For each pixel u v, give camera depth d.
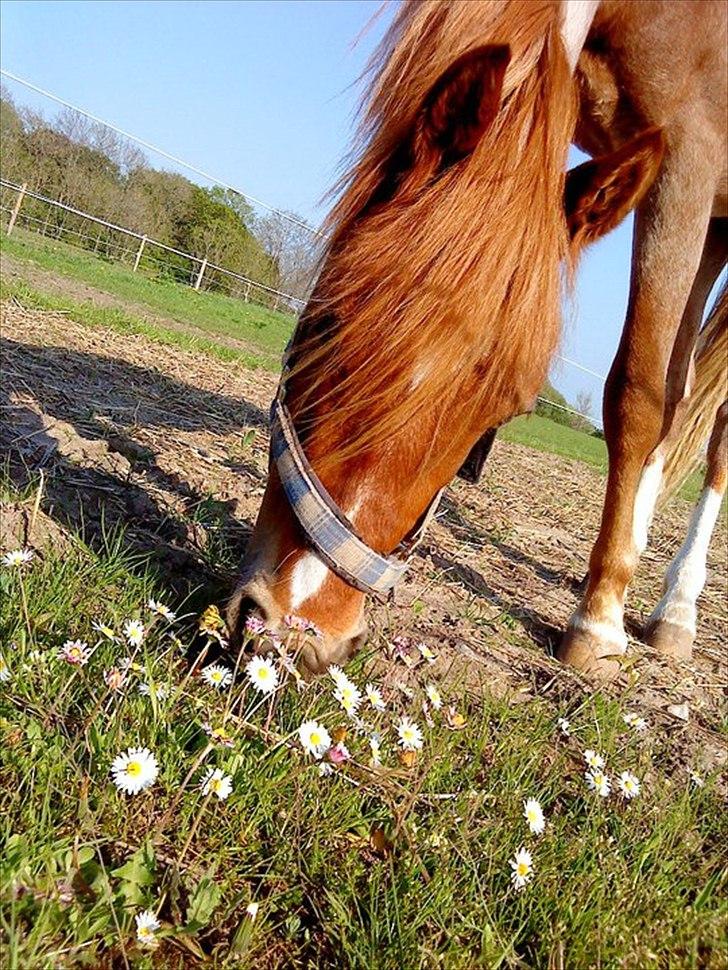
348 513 1.57
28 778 1.31
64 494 2.62
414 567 3.20
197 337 10.62
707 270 3.30
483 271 1.44
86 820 1.25
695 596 3.25
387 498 1.59
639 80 2.44
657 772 2.11
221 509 2.88
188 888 1.26
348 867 1.40
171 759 1.46
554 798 1.84
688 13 2.36
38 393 4.02
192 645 1.84
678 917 1.50
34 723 1.40
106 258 20.84
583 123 2.68
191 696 1.56
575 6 2.01
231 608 1.62
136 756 1.30
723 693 2.93
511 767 1.82
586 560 4.63
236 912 1.28
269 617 1.58
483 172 1.47
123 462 3.15
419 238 1.44
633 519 2.69
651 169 1.67
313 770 1.52
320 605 1.60
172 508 2.82
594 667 2.62
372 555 1.59
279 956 1.26
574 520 5.92
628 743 2.18
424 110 1.51
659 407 2.60
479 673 2.36
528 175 1.50
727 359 3.69
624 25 2.37
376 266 1.45
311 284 1.68
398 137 1.58
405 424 1.48
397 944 1.26
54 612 1.78
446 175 1.48
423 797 1.63
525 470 8.31
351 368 1.48
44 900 1.08
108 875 1.19
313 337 1.57
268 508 1.68
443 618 2.74
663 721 2.49
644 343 2.57
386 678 2.11
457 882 1.42
